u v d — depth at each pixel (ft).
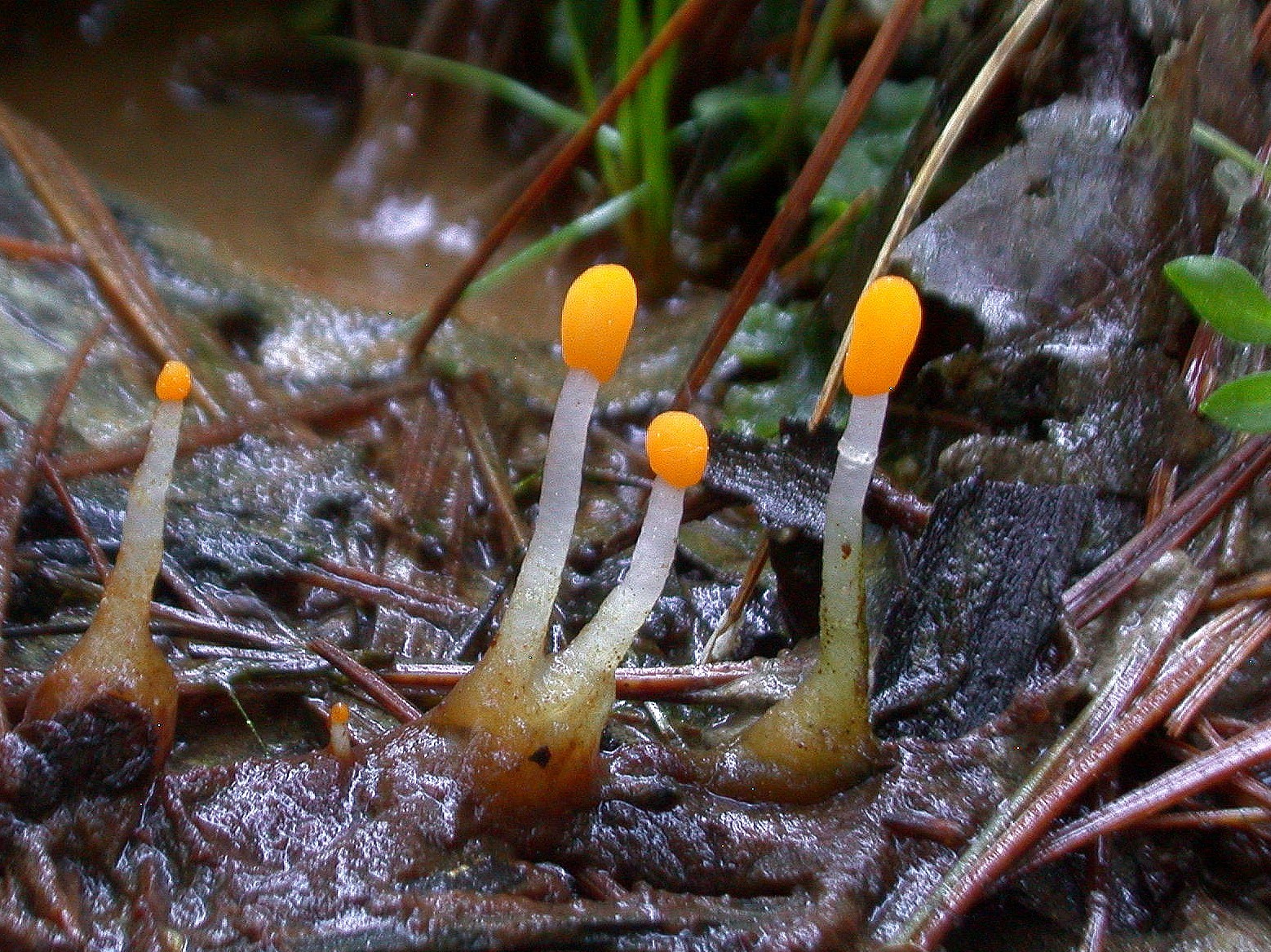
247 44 1.19
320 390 0.72
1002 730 0.45
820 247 0.85
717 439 0.57
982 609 0.49
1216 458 0.54
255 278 0.84
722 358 0.78
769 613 0.56
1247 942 0.41
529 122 1.16
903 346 0.40
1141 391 0.56
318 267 0.90
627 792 0.41
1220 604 0.49
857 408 0.41
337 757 0.40
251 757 0.45
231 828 0.39
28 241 0.75
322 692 0.48
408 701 0.49
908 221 0.58
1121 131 0.61
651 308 0.93
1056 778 0.44
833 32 0.89
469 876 0.39
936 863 0.42
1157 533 0.52
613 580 0.59
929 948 0.40
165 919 0.38
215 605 0.53
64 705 0.39
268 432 0.66
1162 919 0.43
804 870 0.41
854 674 0.43
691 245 0.99
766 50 1.04
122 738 0.39
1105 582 0.51
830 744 0.43
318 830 0.39
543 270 0.97
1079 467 0.55
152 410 0.66
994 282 0.60
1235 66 0.63
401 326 0.82
